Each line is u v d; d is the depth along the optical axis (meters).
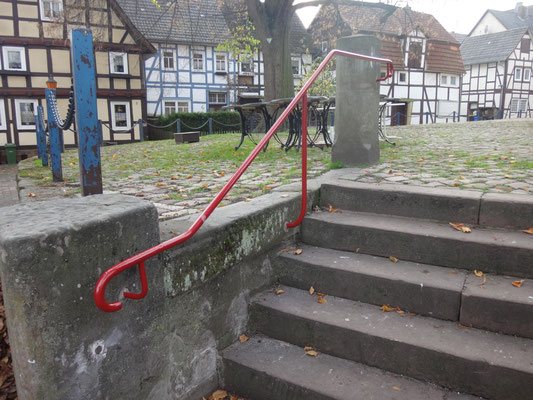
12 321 1.63
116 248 1.87
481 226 3.10
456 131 10.61
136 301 2.02
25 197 4.57
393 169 4.70
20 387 1.71
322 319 2.64
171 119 26.42
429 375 2.32
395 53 32.97
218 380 2.66
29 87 23.75
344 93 4.85
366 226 3.16
